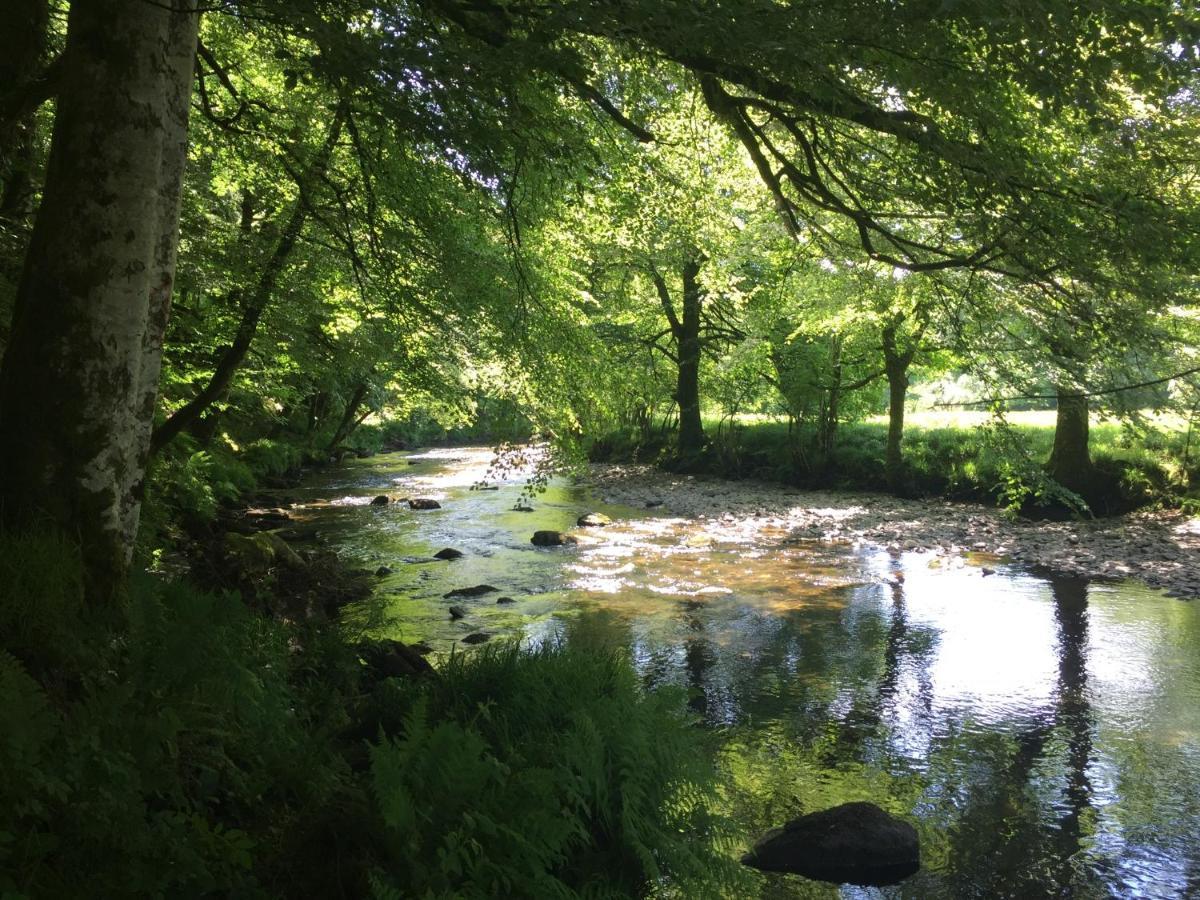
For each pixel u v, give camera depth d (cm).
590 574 1658
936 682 1056
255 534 1482
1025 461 1062
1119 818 722
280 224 1223
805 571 1700
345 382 2281
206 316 1311
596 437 1399
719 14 523
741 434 3606
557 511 2517
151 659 475
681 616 1356
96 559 516
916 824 714
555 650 834
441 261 1073
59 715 397
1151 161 722
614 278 2709
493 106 607
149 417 579
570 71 560
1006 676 1077
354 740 666
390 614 1336
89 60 512
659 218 1171
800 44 530
